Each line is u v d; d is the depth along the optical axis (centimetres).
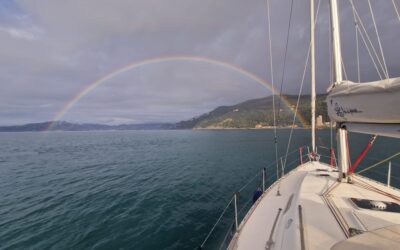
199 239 1127
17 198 1894
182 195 1864
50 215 1480
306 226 462
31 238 1171
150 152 5475
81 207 1622
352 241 308
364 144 4256
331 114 553
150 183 2323
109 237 1161
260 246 505
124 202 1712
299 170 1042
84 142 10206
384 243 299
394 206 518
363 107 408
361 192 633
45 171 3167
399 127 363
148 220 1355
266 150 4931
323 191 640
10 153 5772
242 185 2142
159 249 1047
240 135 12188
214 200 1720
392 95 337
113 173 2920
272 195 773
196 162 3669
